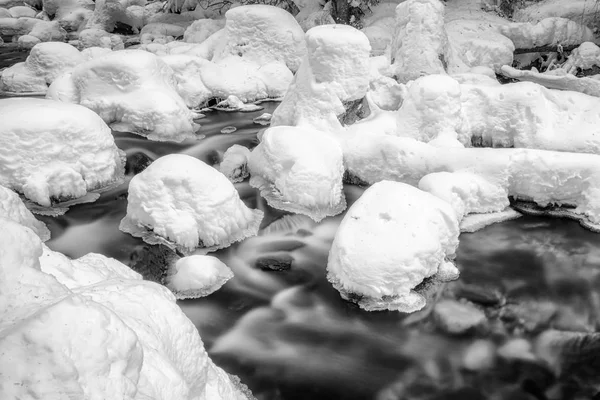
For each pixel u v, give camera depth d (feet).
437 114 26.30
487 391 15.08
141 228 20.79
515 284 19.16
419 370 15.60
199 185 20.20
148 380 6.89
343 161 26.30
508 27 45.50
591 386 15.44
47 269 9.16
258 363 15.56
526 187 23.54
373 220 18.65
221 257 20.12
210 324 17.02
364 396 14.56
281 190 23.91
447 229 19.60
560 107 26.78
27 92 39.91
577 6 49.39
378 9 52.24
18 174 22.26
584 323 17.65
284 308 17.80
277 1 56.24
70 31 74.79
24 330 5.54
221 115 36.50
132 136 30.55
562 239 21.84
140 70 31.14
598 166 22.45
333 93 27.14
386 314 17.37
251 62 41.06
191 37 53.36
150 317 8.28
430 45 35.27
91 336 5.80
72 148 23.43
